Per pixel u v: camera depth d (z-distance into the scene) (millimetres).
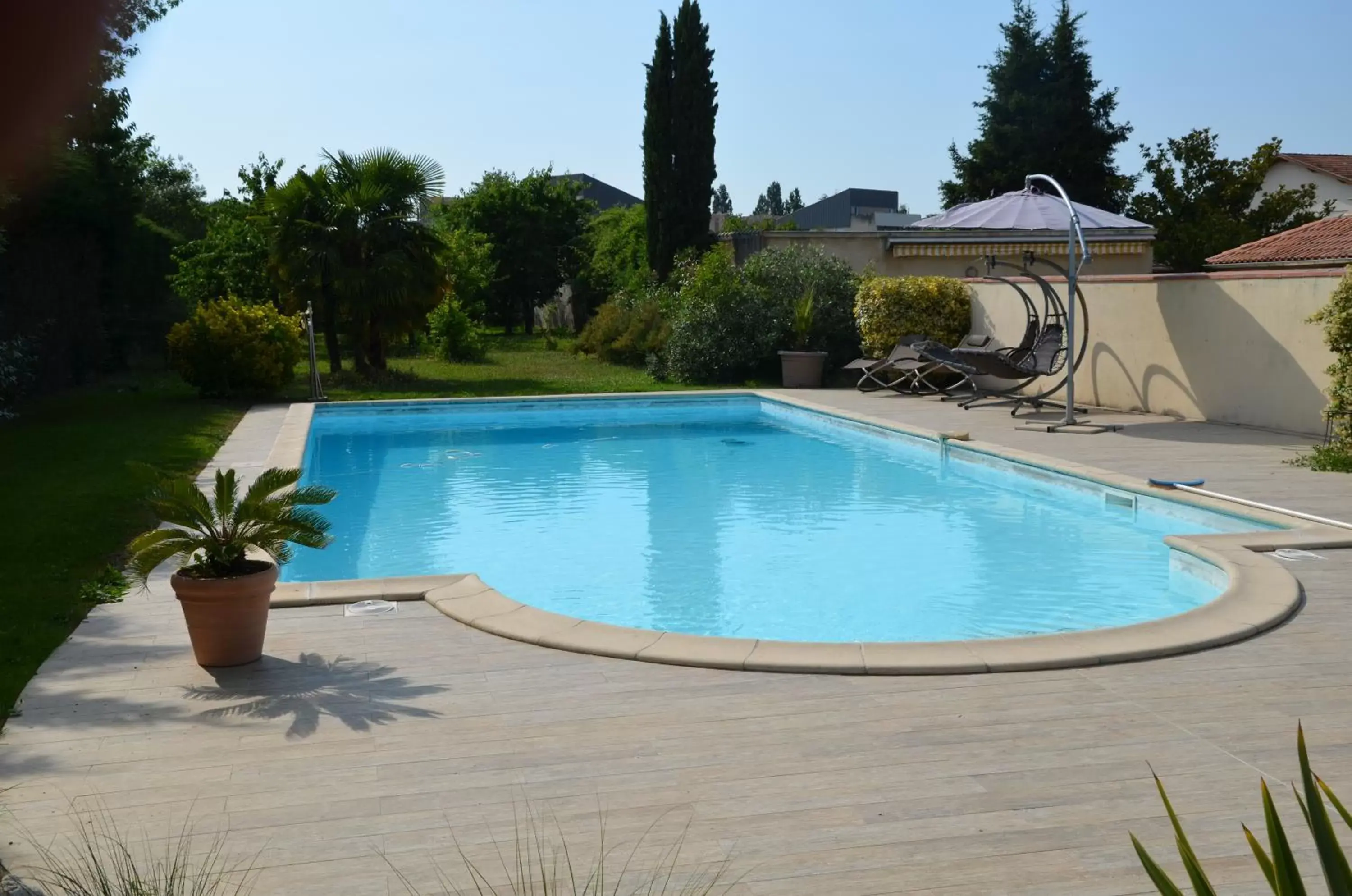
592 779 3418
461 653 4734
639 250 34344
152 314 22094
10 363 14422
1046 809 3166
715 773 3453
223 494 4738
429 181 18656
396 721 3934
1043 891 2715
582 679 4375
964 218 12023
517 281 36469
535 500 9977
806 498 9875
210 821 3156
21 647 4785
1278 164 31656
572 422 15656
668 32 26578
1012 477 10141
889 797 3264
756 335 18812
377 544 8266
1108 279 13719
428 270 18797
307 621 5246
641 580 7176
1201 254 28672
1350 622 5027
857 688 4238
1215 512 7586
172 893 2652
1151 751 3582
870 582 6984
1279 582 5555
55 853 2963
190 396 17234
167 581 6109
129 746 3721
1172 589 6688
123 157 18516
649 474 11273
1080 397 14516
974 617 6215
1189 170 30672
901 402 15164
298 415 14234
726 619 6305
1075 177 35438
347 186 18266
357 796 3314
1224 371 11828
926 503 9492
